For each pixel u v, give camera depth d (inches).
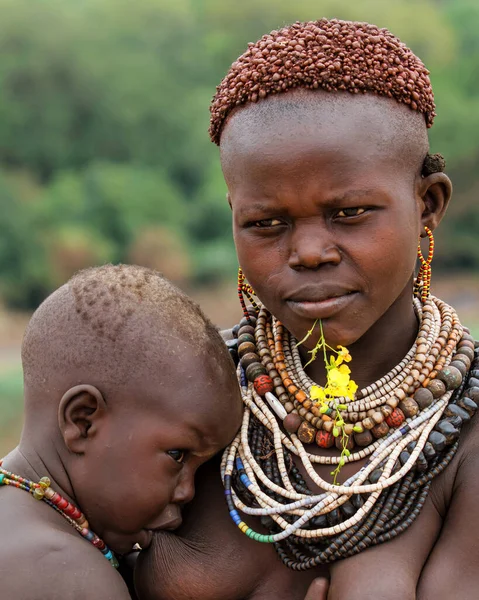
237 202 96.7
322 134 90.8
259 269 97.2
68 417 100.4
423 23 2183.8
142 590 104.5
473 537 92.4
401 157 95.2
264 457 105.0
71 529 101.3
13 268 1640.0
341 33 96.3
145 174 1955.0
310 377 109.4
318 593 95.3
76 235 1657.2
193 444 100.9
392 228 93.9
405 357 103.7
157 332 100.7
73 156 2108.8
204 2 2518.5
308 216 92.9
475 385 100.3
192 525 105.1
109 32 2233.0
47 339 103.7
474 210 1660.9
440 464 97.3
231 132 96.7
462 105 1792.6
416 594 91.7
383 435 100.5
